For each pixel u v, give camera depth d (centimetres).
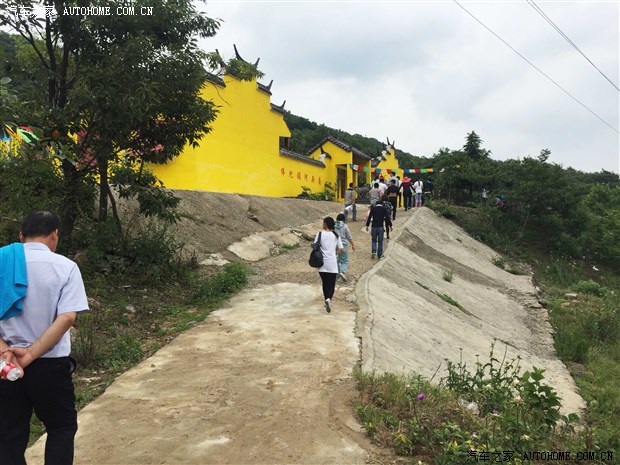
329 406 475
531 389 478
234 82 1859
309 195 2545
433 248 1883
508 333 1237
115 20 783
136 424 438
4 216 792
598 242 2489
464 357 901
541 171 2473
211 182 1728
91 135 820
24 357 272
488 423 460
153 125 883
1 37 981
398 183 2381
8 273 285
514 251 2358
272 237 1480
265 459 383
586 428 546
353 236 1727
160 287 905
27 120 733
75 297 292
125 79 741
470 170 2856
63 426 299
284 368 578
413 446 409
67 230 853
